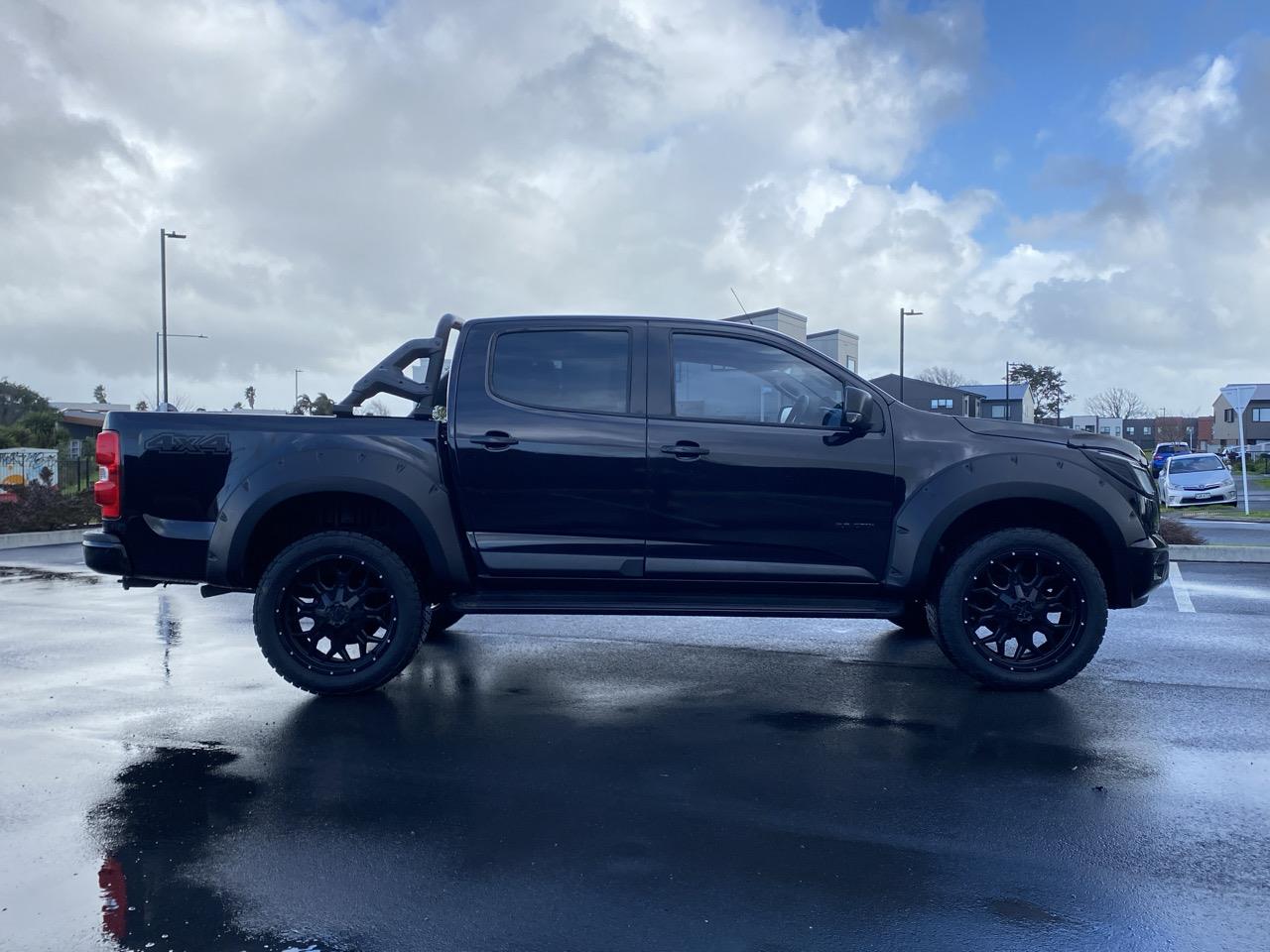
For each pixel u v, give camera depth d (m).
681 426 5.02
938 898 2.79
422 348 5.72
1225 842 3.19
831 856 3.08
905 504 4.98
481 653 6.19
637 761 4.03
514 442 4.98
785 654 6.14
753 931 2.60
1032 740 4.29
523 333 5.15
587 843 3.18
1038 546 4.98
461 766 3.96
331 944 2.53
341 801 3.55
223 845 3.16
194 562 4.93
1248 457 58.19
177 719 4.62
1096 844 3.17
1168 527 12.71
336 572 5.06
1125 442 5.13
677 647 6.39
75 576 10.02
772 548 5.01
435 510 4.96
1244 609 7.74
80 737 4.33
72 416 42.25
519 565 5.02
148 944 2.53
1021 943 2.54
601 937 2.57
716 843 3.18
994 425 5.11
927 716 4.69
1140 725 4.52
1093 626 4.99
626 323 5.16
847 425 5.05
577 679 5.47
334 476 4.91
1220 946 2.53
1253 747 4.18
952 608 5.03
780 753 4.13
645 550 5.01
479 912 2.71
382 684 5.01
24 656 5.97
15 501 15.30
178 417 4.98
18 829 3.29
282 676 4.96
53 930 2.60
